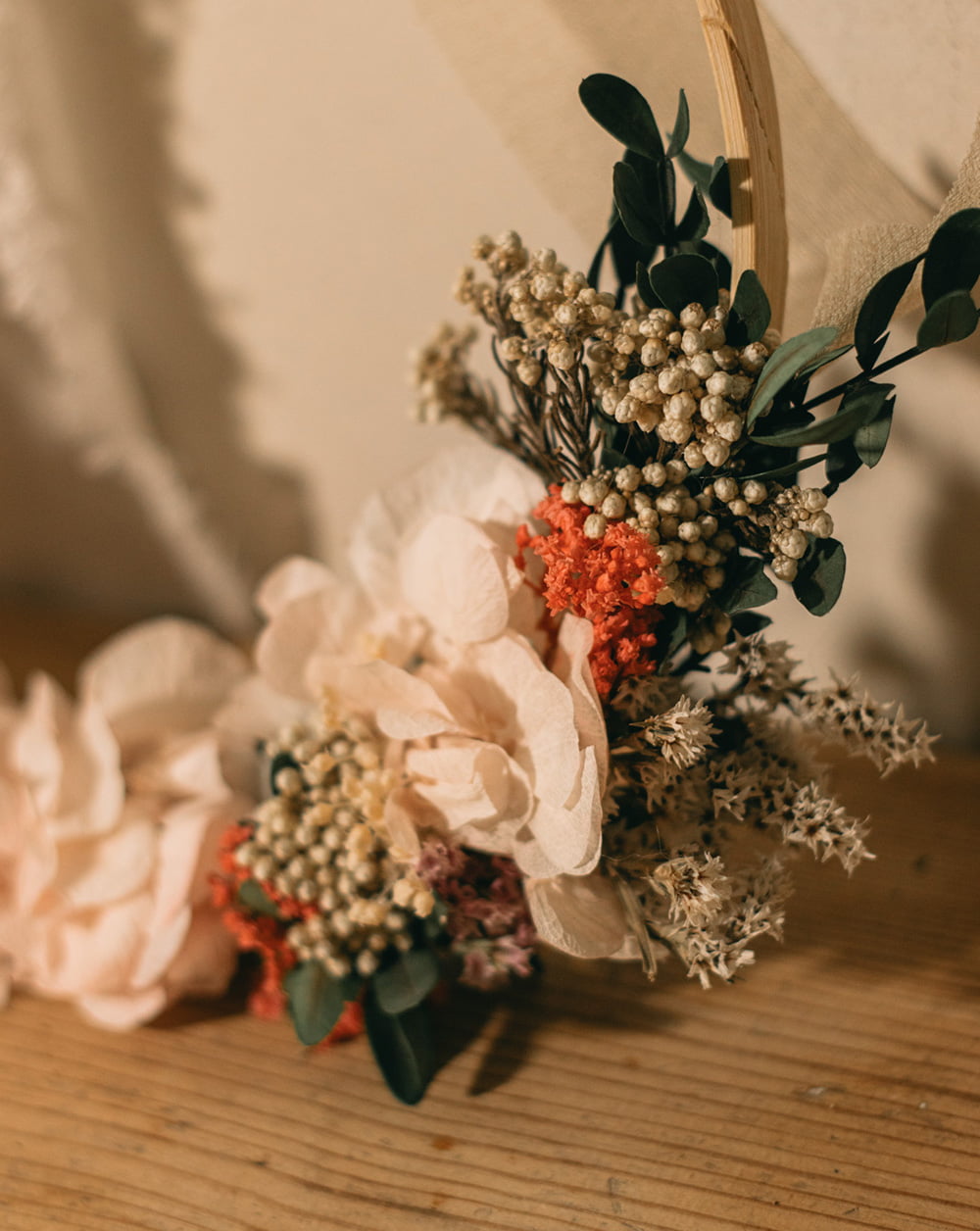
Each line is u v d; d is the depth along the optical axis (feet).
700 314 0.82
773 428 0.83
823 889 1.06
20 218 1.17
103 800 0.99
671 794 0.90
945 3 0.93
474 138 1.12
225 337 1.26
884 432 0.82
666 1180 0.87
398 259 1.18
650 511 0.82
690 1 0.93
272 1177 0.88
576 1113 0.91
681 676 0.93
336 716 0.93
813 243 0.96
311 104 1.14
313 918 0.92
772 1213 0.85
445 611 0.90
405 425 1.25
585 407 0.87
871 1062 0.93
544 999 0.99
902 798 1.14
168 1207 0.87
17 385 1.27
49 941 0.99
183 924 0.97
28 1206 0.88
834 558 0.82
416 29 1.10
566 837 0.84
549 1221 0.85
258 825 0.95
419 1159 0.89
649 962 0.85
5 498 1.37
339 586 0.96
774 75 0.96
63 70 1.16
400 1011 0.91
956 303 0.77
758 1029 0.96
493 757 0.86
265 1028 0.99
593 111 0.85
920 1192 0.85
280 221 1.19
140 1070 0.96
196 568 1.36
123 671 1.06
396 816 0.88
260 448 1.30
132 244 1.23
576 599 0.83
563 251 1.13
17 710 1.07
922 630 1.14
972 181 0.86
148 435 1.29
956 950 1.00
